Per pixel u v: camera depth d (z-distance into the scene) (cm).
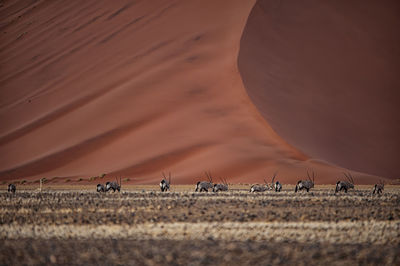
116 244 5131
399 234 5822
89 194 13262
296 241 5350
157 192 14262
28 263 4328
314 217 7050
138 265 4234
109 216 7194
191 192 14462
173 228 6072
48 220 6831
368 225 6391
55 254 4659
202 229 5997
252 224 6388
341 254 4709
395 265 4359
